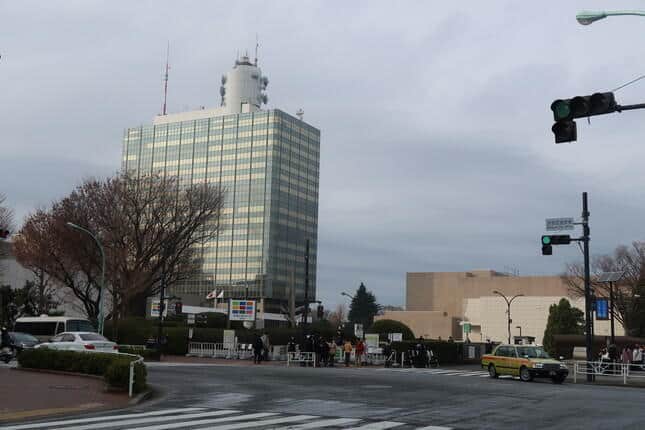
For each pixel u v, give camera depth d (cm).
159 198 5381
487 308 10912
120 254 5125
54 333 4038
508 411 1608
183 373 2820
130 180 5434
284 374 2814
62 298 6412
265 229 14250
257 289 14088
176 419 1411
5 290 5847
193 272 5766
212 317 6525
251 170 14612
